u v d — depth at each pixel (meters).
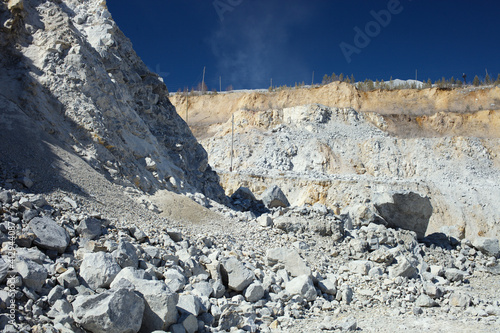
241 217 14.02
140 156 14.02
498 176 49.22
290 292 8.77
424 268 13.06
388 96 69.00
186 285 7.39
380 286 10.77
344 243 13.52
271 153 53.09
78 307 5.31
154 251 7.86
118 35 17.20
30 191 8.09
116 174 11.69
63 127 11.48
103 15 16.53
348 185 41.84
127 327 5.42
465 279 13.12
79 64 12.78
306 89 70.25
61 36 12.93
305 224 13.72
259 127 60.44
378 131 60.22
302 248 12.55
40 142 10.09
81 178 9.93
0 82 11.20
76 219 7.69
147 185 12.88
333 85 69.44
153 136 15.92
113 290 5.76
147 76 18.50
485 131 59.56
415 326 8.10
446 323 8.36
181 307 6.43
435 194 42.62
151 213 10.92
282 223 13.61
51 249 6.66
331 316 8.50
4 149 8.92
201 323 6.45
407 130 61.38
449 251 15.60
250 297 7.99
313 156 52.34
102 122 12.52
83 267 6.36
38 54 12.51
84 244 7.21
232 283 8.10
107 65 15.13
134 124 14.59
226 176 42.59
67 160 10.26
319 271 11.13
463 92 68.12
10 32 12.29
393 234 14.66
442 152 53.03
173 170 15.93
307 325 7.58
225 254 9.78
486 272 14.31
